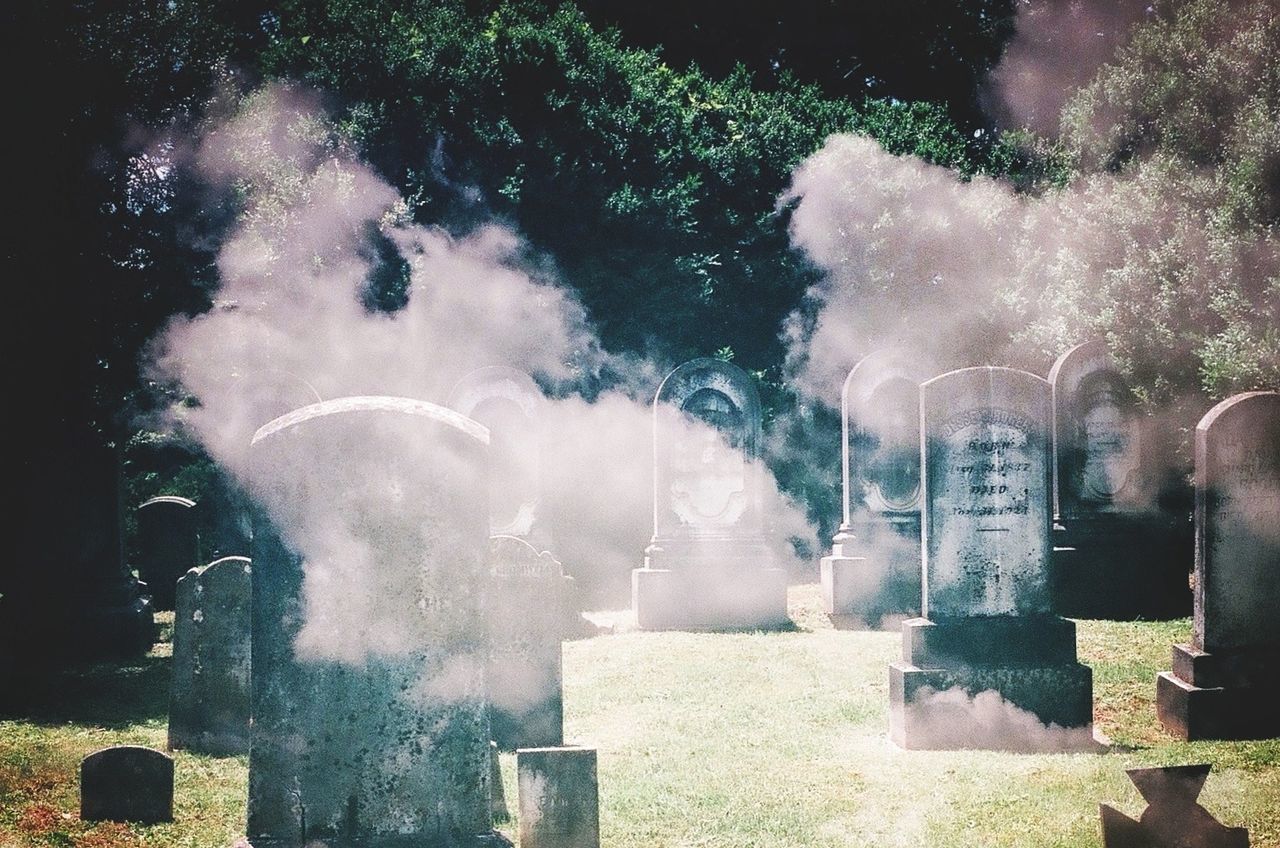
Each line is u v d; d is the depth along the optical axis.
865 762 9.87
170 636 18.05
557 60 26.92
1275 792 8.63
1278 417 11.06
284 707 6.62
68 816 8.43
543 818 7.40
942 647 10.57
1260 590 10.95
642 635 16.28
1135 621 16.69
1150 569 17.62
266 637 6.62
